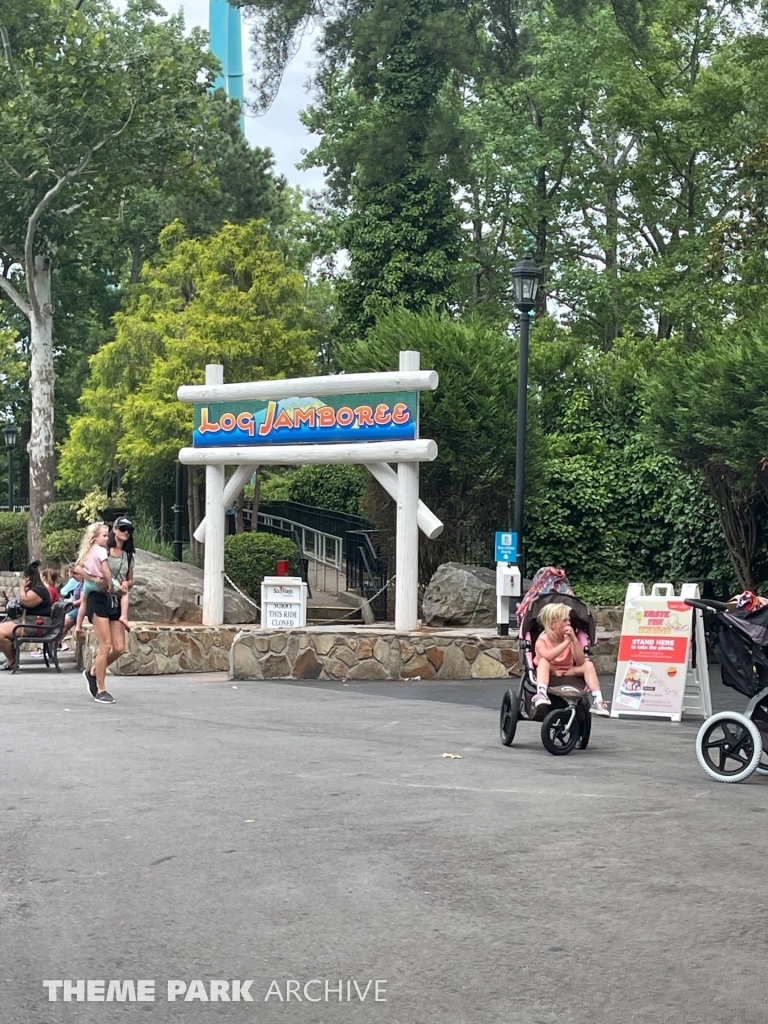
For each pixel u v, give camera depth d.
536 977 5.00
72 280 48.56
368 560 26.67
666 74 40.88
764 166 22.17
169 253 36.66
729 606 9.95
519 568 18.81
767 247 22.19
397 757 10.27
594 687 10.98
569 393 29.45
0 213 34.84
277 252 32.16
